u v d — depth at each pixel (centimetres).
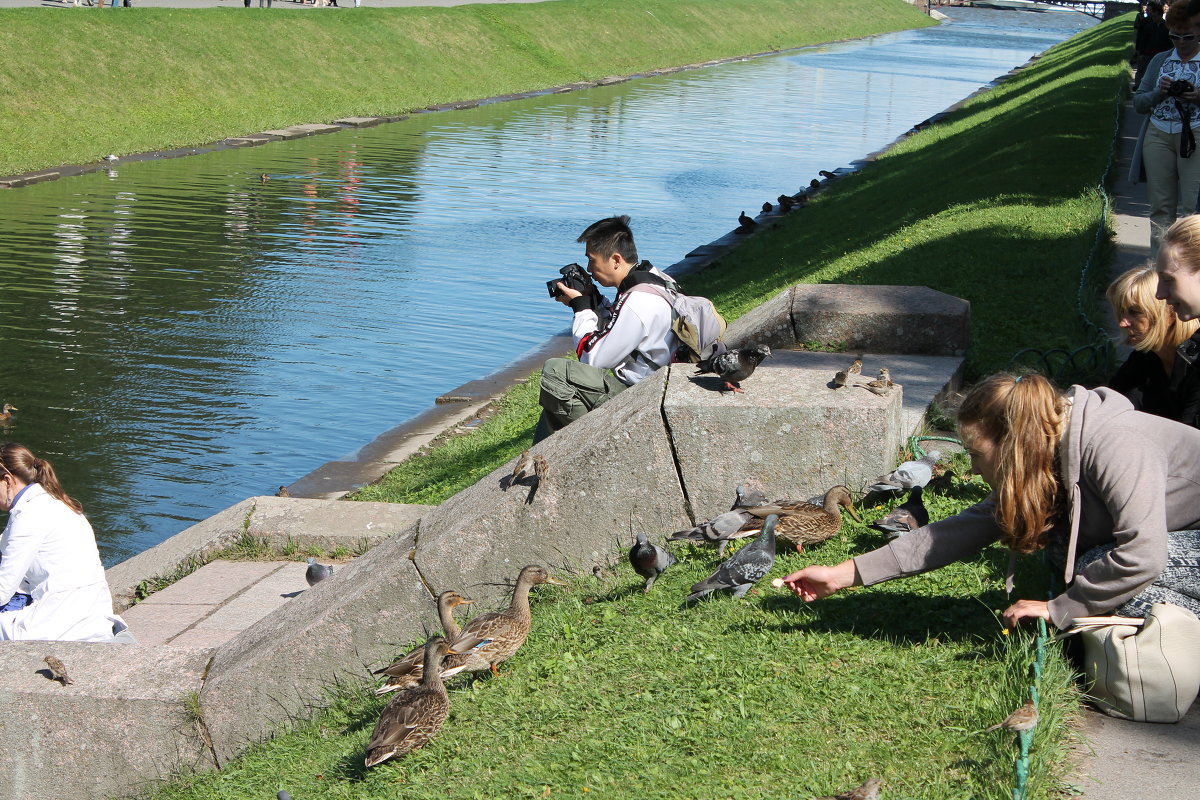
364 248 2658
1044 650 477
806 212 3023
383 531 1030
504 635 618
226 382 1783
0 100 3597
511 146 4200
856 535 678
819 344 1038
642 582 687
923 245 1702
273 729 717
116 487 1412
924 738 469
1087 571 462
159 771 718
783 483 720
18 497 777
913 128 4781
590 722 544
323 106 4612
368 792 548
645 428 723
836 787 446
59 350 1897
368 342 1997
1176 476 462
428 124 4641
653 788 473
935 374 948
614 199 3312
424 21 5781
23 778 725
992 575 591
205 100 4231
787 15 9694
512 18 6419
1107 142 2342
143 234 2703
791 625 583
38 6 4403
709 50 7775
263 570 1003
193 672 743
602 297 862
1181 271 507
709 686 541
